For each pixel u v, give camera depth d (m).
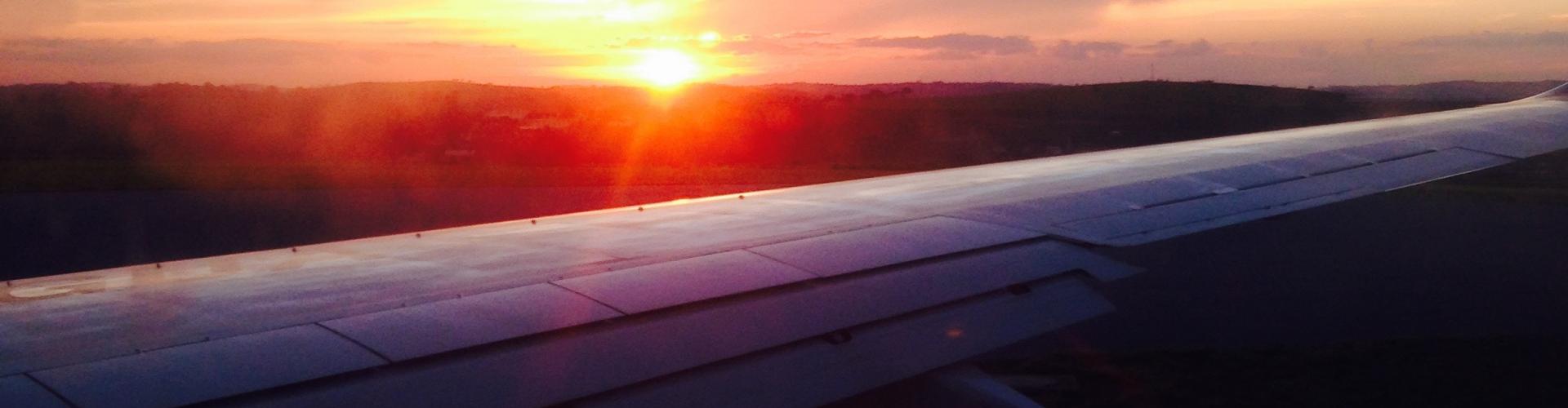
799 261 4.27
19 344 3.01
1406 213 16.98
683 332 3.31
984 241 4.79
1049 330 3.84
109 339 3.07
